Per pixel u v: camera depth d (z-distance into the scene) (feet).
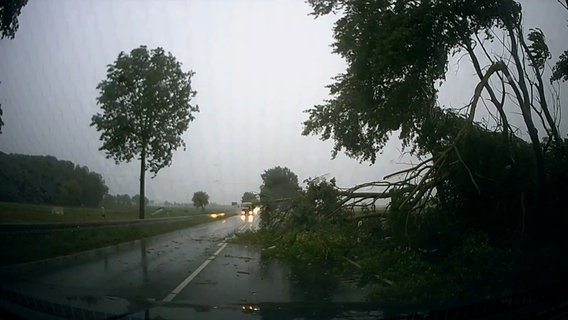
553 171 33.14
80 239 49.70
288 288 28.58
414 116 43.39
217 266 39.17
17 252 36.11
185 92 81.71
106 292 25.71
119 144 78.18
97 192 101.04
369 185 45.44
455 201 37.35
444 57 35.99
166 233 82.48
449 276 26.71
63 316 16.85
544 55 36.14
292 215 47.65
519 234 33.06
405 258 34.12
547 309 18.29
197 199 195.72
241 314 16.34
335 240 43.83
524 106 33.19
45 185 78.23
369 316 16.19
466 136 35.04
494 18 34.96
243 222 137.69
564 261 27.63
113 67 77.30
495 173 33.99
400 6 36.47
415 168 40.75
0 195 67.31
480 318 16.84
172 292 26.58
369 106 43.93
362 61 38.96
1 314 17.48
